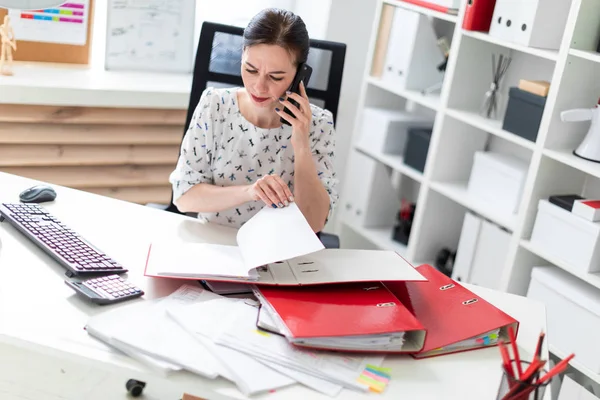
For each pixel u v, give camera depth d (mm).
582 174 2619
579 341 2438
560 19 2547
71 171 3080
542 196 2588
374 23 3227
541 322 1788
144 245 1864
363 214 3340
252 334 1478
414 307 1658
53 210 1978
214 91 2062
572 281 2525
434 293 1734
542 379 1261
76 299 1566
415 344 1528
